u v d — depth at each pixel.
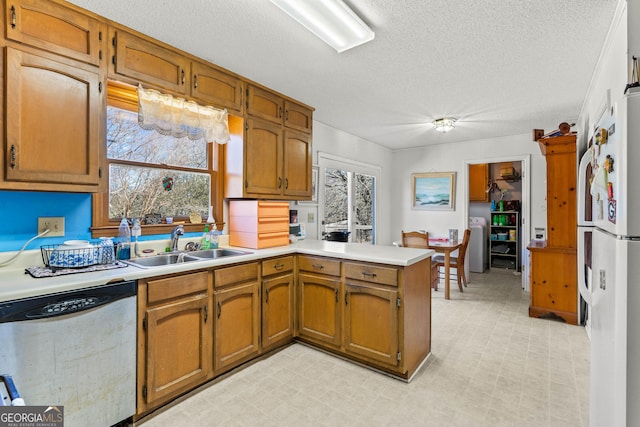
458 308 3.71
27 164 1.55
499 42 2.05
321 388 2.08
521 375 2.23
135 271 1.72
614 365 1.21
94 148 1.79
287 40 2.05
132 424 1.72
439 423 1.74
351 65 2.40
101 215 2.10
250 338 2.34
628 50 1.54
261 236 2.68
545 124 3.96
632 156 1.11
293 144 3.12
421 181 5.38
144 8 1.73
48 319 1.40
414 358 2.26
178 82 2.17
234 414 1.82
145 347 1.75
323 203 4.09
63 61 1.67
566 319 3.24
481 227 5.87
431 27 1.89
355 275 2.33
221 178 2.81
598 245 1.47
